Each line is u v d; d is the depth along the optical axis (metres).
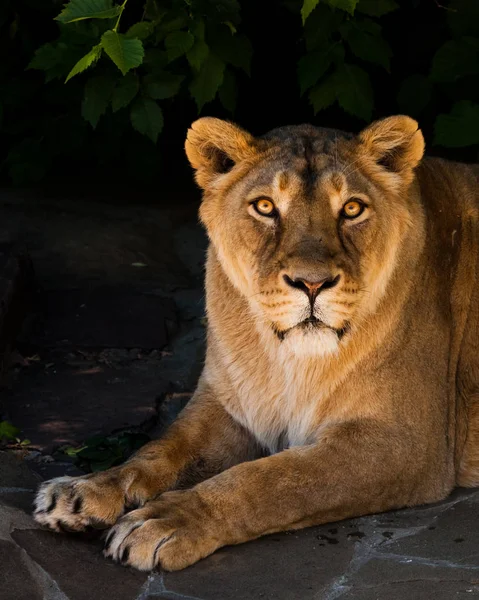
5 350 10.05
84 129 14.07
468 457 8.22
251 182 7.57
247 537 6.99
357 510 7.36
